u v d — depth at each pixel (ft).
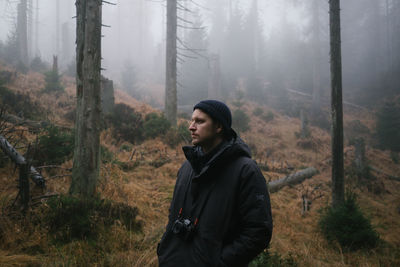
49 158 18.15
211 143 4.80
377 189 30.68
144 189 19.61
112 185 17.43
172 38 42.22
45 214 11.96
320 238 17.75
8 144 16.80
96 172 15.48
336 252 16.33
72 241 11.05
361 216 17.67
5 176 15.62
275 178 30.19
